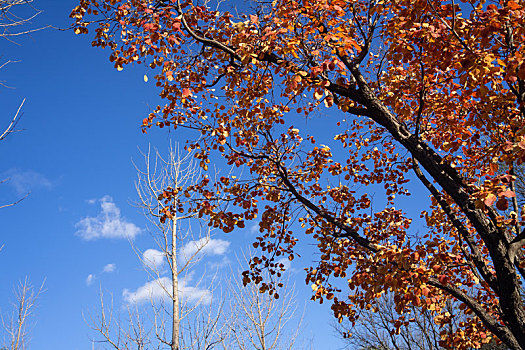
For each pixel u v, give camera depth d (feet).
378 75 21.27
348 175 24.48
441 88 20.48
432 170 17.99
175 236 33.40
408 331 37.68
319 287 21.22
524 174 29.96
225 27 19.99
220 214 20.48
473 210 17.28
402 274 15.62
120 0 18.39
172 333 30.07
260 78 19.72
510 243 16.92
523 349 15.97
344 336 26.04
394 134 18.69
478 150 20.26
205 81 20.01
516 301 16.24
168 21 17.79
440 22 14.79
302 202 22.15
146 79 19.01
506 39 15.24
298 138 23.18
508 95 16.48
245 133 22.16
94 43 19.03
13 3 14.10
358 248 21.77
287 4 17.24
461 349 22.22
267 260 23.24
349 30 21.35
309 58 18.11
